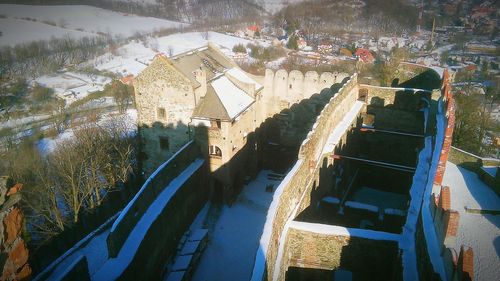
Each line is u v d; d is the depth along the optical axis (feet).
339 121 135.13
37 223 151.84
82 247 133.80
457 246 61.16
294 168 88.69
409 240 74.79
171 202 116.78
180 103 140.56
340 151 126.82
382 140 154.20
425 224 66.23
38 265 133.18
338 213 111.65
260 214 143.64
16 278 42.37
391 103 155.33
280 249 76.79
